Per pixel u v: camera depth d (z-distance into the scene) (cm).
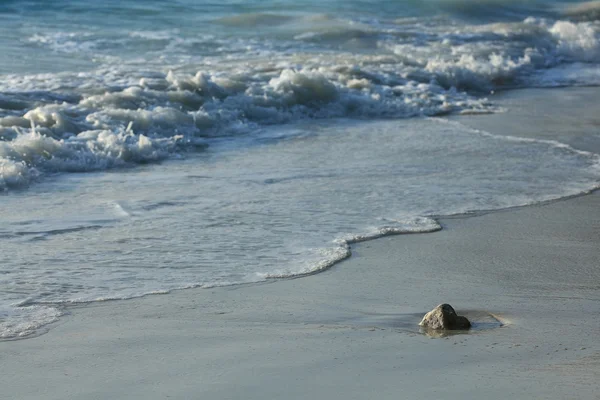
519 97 2839
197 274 1080
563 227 1361
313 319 918
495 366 762
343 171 1706
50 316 921
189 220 1329
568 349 812
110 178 1641
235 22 3947
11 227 1269
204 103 2312
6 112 2047
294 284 1052
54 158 1698
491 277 1098
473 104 2622
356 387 717
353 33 3753
